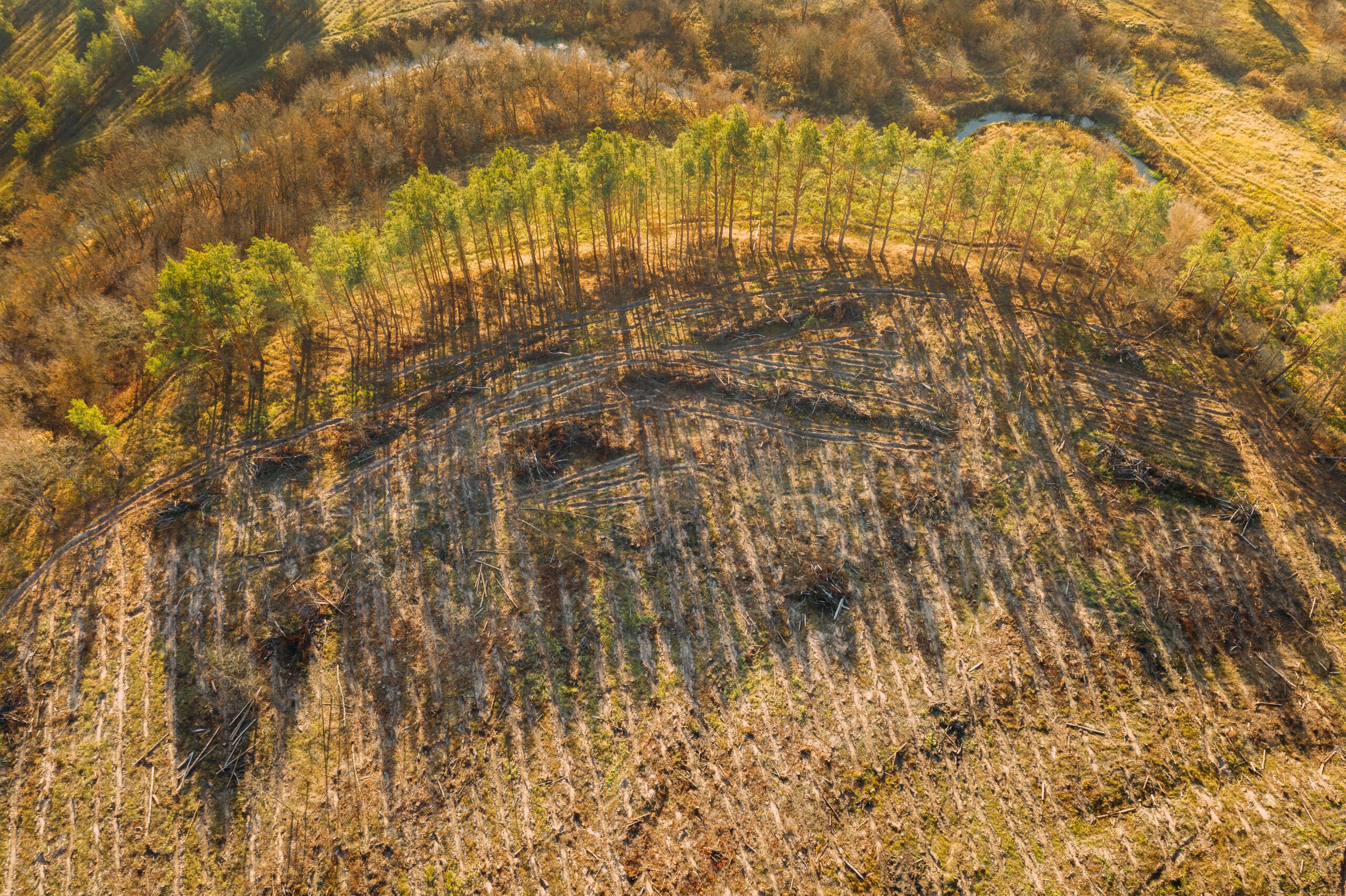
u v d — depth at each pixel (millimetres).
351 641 40531
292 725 38000
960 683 38156
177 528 44750
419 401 51125
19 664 40125
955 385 50594
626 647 40031
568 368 52594
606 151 53562
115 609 41781
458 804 35594
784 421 48969
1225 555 42438
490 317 56719
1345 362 46062
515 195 53469
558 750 36875
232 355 53375
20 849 35094
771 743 36781
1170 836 33531
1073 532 43438
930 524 43969
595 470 46906
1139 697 37625
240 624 41094
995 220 59094
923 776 35562
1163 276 55594
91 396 52406
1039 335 53656
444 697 38594
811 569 42250
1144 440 47688
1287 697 37562
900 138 55594
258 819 35562
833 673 38844
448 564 43188
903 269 59406
